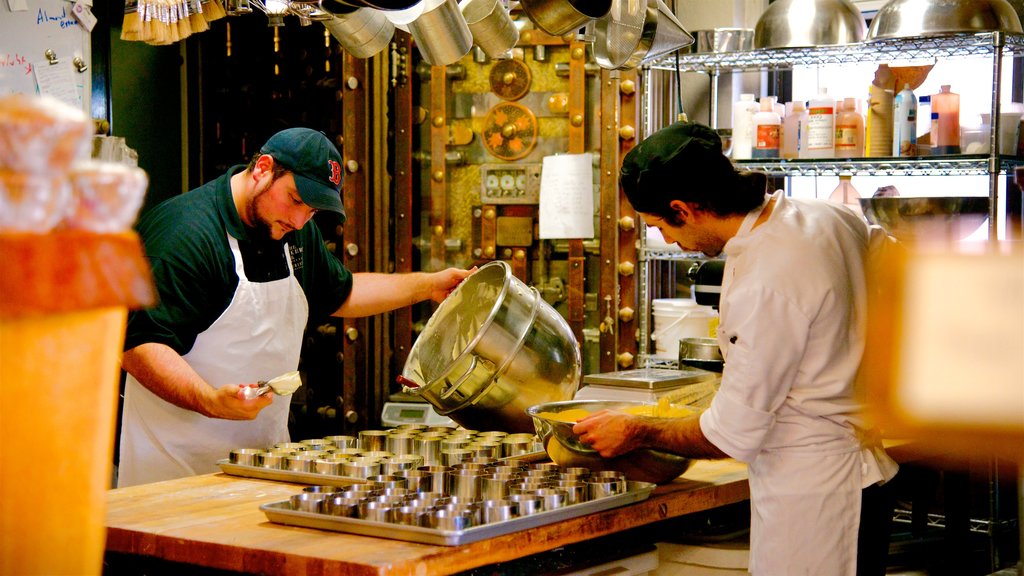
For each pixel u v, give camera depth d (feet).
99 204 1.94
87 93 12.43
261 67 14.65
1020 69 12.76
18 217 1.80
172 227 8.71
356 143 14.01
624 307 13.75
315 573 5.35
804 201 6.88
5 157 1.79
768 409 6.45
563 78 13.84
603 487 6.77
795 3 11.87
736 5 13.93
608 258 13.66
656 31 9.96
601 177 13.66
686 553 7.88
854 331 6.54
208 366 8.92
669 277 14.48
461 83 14.39
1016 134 11.28
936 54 12.17
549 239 14.11
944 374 0.90
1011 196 12.50
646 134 13.30
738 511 8.47
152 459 8.96
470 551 5.60
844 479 6.58
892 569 10.36
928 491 10.69
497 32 9.39
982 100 12.90
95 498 2.02
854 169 12.07
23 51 11.64
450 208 14.60
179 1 8.79
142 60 14.48
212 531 6.02
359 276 10.37
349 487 6.73
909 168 11.93
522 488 6.78
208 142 15.12
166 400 8.26
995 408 0.88
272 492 7.23
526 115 14.05
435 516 5.75
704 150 6.58
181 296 8.56
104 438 2.04
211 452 8.99
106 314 1.99
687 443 6.82
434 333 9.44
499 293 8.96
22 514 1.86
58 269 1.85
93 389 1.98
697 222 6.79
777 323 6.32
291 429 14.38
